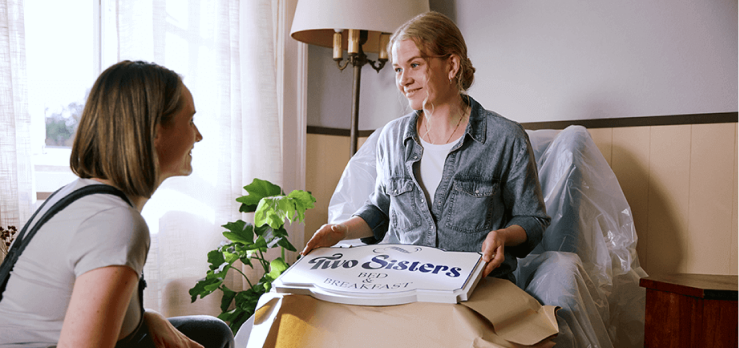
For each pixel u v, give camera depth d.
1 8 1.65
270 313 0.85
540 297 1.07
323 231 1.06
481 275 0.90
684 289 1.13
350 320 0.81
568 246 1.40
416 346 0.75
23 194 1.74
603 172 1.49
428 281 0.85
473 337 0.75
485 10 2.07
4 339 0.64
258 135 2.17
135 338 0.73
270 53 2.18
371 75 2.50
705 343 1.10
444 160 1.14
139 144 0.66
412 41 1.08
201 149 2.04
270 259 2.20
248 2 2.15
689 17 1.56
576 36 1.81
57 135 1.98
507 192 1.14
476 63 2.11
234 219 2.11
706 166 1.53
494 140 1.11
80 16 1.99
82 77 2.01
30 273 0.64
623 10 1.69
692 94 1.55
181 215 1.99
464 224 1.12
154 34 1.91
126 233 0.62
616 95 1.71
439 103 1.14
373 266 0.91
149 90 0.67
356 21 1.92
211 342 0.99
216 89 2.06
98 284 0.59
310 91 2.46
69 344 0.57
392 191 1.20
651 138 1.63
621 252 1.40
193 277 2.03
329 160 2.54
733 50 1.48
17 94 1.71
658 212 1.62
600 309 1.23
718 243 1.52
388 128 1.26
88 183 0.67
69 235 0.62
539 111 1.91
